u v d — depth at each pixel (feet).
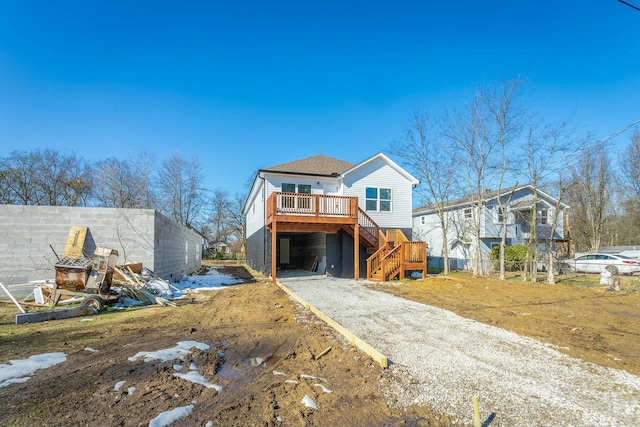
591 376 14.48
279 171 54.29
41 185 104.88
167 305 29.84
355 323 23.43
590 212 89.40
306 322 24.02
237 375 14.43
